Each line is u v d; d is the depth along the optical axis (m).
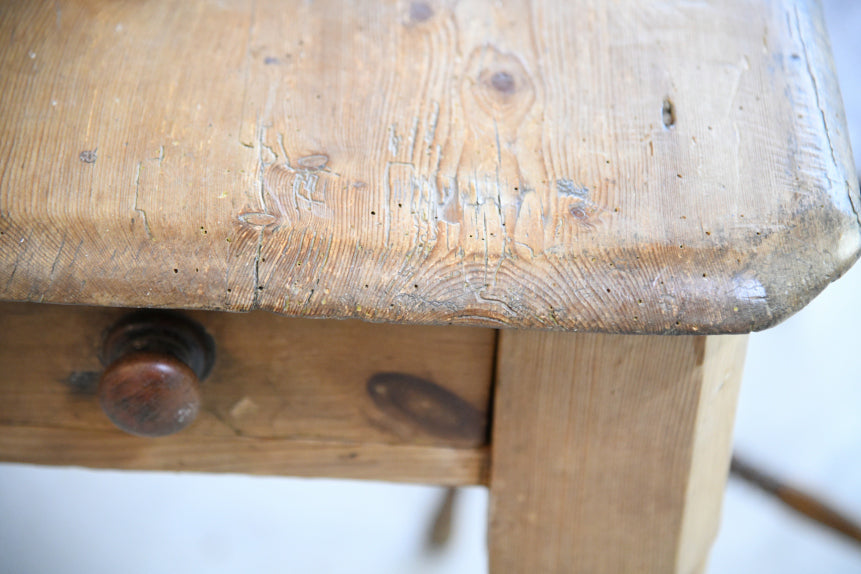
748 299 0.58
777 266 0.58
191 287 0.58
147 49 0.64
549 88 0.63
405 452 0.69
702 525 0.71
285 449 0.69
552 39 0.65
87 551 1.32
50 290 0.58
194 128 0.61
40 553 1.30
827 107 0.63
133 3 0.65
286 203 0.59
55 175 0.59
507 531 0.70
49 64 0.63
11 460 0.70
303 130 0.62
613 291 0.58
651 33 0.65
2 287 0.58
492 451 0.68
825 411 1.46
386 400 0.68
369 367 0.67
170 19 0.65
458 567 1.34
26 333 0.66
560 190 0.60
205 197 0.59
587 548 0.70
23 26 0.64
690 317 0.58
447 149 0.61
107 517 1.36
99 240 0.58
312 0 0.66
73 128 0.61
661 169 0.60
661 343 0.65
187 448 0.69
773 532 1.34
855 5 1.63
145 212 0.59
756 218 0.59
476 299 0.58
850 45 1.59
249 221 0.59
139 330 0.65
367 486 1.40
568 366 0.65
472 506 1.35
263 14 0.65
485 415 0.68
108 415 0.63
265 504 1.38
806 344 1.56
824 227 0.59
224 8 0.66
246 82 0.63
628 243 0.59
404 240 0.59
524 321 0.58
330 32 0.65
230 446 0.69
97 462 0.70
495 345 0.66
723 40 0.65
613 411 0.66
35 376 0.67
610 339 0.65
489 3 0.66
